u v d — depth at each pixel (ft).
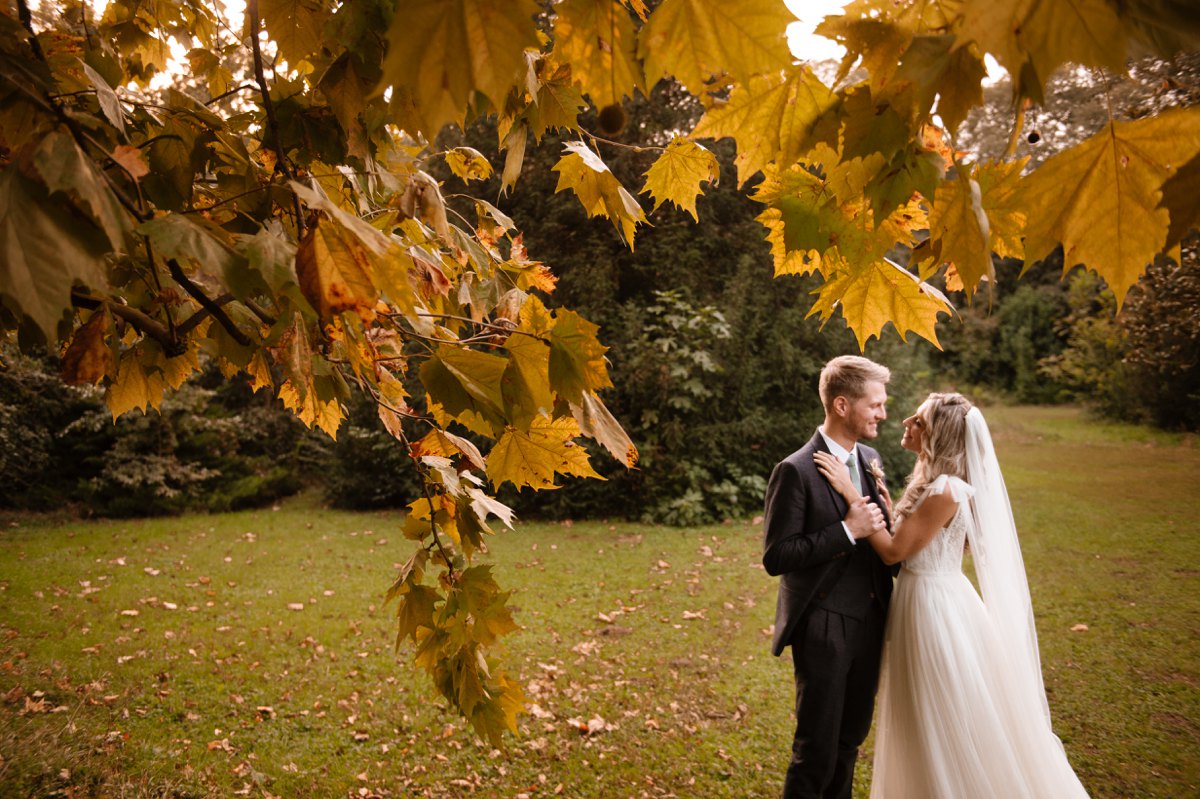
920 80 1.97
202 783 10.56
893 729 7.87
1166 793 9.84
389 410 4.17
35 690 13.08
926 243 2.55
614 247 32.27
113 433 31.17
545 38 3.94
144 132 3.43
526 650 15.65
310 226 2.60
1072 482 31.78
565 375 3.21
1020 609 7.79
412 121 3.26
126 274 4.06
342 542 26.04
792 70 2.24
